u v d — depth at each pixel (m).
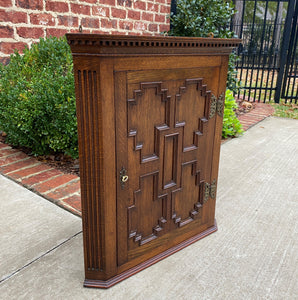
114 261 1.62
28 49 3.39
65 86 2.90
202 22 4.90
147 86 1.45
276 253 1.93
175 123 1.65
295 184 2.97
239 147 4.02
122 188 1.53
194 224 2.02
